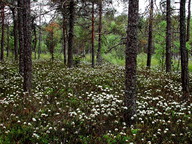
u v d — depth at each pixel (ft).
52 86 40.65
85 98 35.09
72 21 64.64
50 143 20.12
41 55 152.46
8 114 26.40
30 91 35.94
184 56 39.04
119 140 21.06
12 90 37.32
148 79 50.70
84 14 66.44
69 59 66.08
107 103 32.78
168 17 59.36
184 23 38.19
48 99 33.35
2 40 81.87
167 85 44.42
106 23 95.76
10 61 77.71
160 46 80.18
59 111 28.53
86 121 25.66
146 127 24.62
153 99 34.14
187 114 29.12
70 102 32.50
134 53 25.12
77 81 45.83
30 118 25.82
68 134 22.08
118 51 100.63
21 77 46.37
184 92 38.70
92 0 61.46
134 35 24.76
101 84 43.68
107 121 26.11
